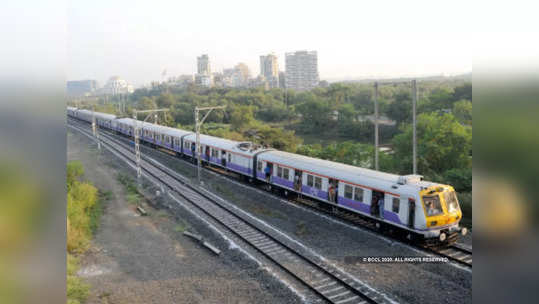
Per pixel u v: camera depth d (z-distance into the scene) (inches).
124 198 1013.2
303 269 573.6
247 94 3572.8
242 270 583.2
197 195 1027.3
